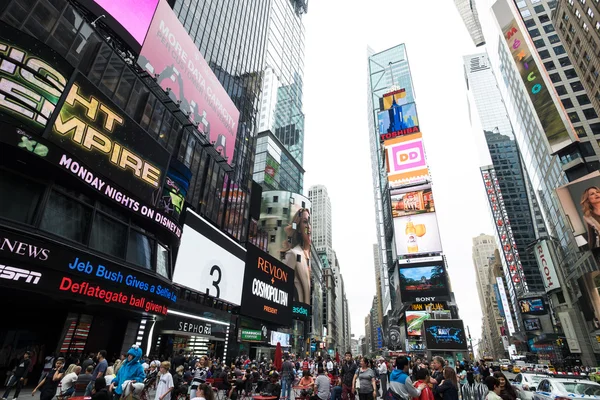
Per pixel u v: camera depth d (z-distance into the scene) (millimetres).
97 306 16734
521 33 92375
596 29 58625
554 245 92375
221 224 40062
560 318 85188
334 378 16891
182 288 27969
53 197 14953
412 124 104500
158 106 27281
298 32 138875
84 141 16547
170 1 40719
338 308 198250
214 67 51438
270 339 46562
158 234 22484
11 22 16078
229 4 58938
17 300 14844
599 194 61688
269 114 100438
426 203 89125
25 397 12219
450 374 8055
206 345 31969
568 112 77500
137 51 28828
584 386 12352
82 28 19984
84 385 10203
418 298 78375
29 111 14016
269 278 46344
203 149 37375
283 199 79875
